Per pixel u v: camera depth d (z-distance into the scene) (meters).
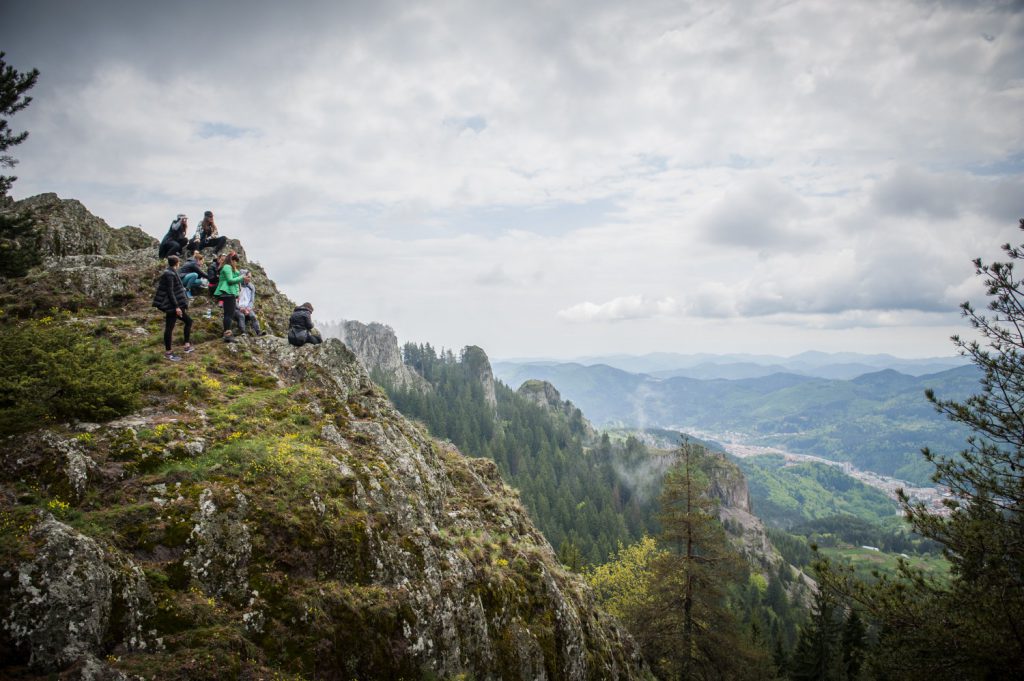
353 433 16.23
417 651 12.04
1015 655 10.99
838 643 40.91
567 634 17.20
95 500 9.81
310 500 12.01
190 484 10.78
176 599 8.93
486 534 18.66
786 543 183.00
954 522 12.84
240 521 10.61
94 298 19.03
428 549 14.02
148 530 9.56
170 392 14.31
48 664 7.10
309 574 11.04
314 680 9.71
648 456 173.75
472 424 142.75
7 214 22.91
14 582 7.28
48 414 11.43
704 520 27.22
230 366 17.03
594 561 89.56
